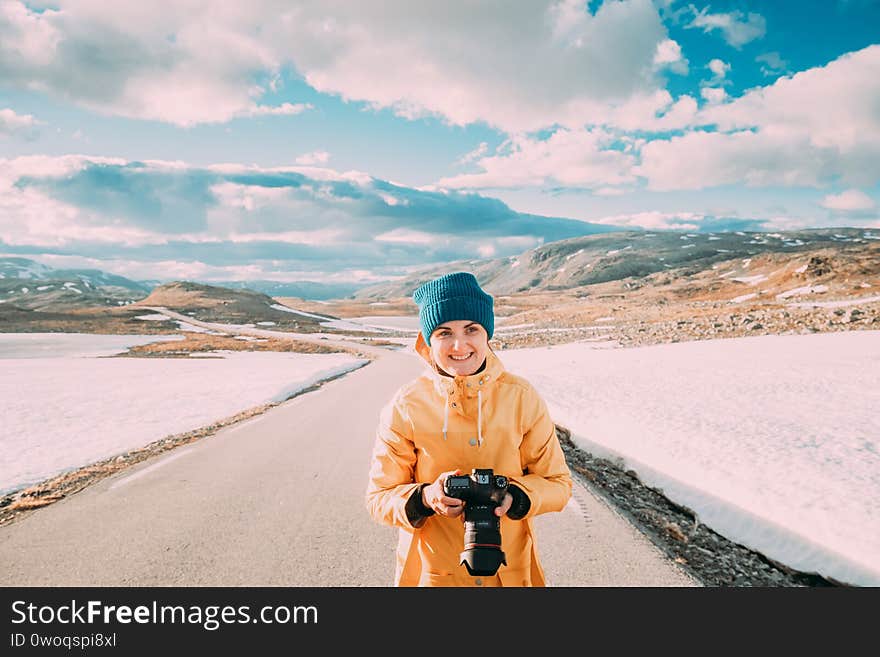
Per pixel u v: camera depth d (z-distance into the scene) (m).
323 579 3.63
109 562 3.93
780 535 4.18
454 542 1.62
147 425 10.77
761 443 6.61
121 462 7.45
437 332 1.62
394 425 1.69
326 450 8.06
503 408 1.63
